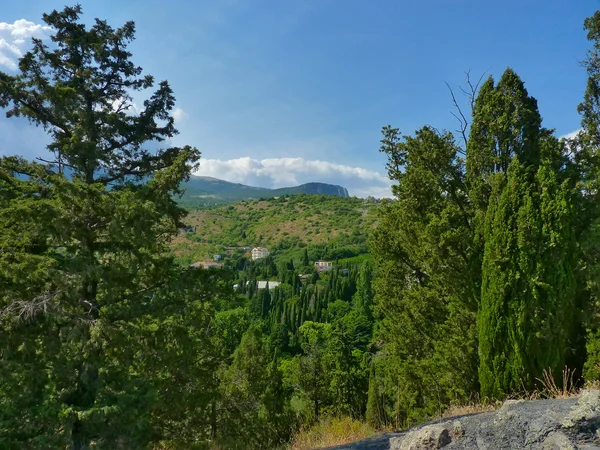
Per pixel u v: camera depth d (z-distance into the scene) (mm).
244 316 37250
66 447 7207
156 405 8344
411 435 4836
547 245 7125
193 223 193875
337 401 25844
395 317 14008
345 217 191125
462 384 9633
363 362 28844
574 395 6105
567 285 7059
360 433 7977
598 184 8305
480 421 4562
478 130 9328
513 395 7086
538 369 7133
